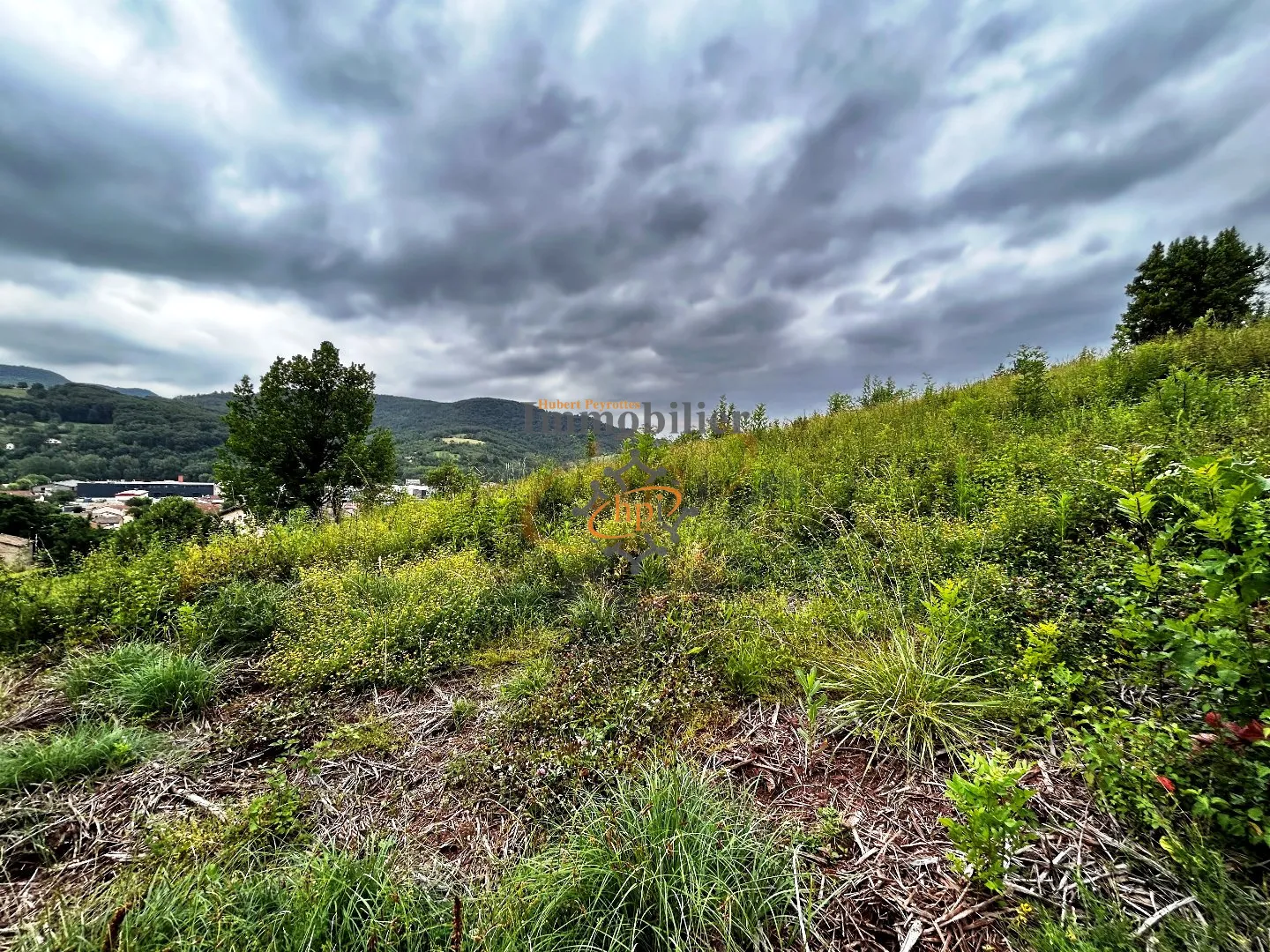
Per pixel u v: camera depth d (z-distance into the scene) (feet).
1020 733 7.72
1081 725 7.47
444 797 8.11
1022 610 9.71
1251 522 5.27
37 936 5.61
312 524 23.90
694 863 5.85
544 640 12.46
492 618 13.92
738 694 10.03
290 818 7.38
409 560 18.30
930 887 5.97
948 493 16.46
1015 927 5.29
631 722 9.02
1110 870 5.71
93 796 8.21
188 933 5.47
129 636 12.94
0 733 9.71
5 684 11.19
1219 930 4.79
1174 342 26.40
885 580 12.98
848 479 19.30
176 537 20.38
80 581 14.24
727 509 19.53
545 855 6.39
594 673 10.74
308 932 5.28
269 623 13.78
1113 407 19.29
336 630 12.64
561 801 7.47
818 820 7.01
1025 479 15.02
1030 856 6.04
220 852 6.63
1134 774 5.95
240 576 16.67
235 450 60.70
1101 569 10.12
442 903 5.98
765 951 5.37
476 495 23.54
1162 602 8.13
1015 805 5.08
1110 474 11.68
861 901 5.90
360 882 5.93
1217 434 13.85
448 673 11.94
